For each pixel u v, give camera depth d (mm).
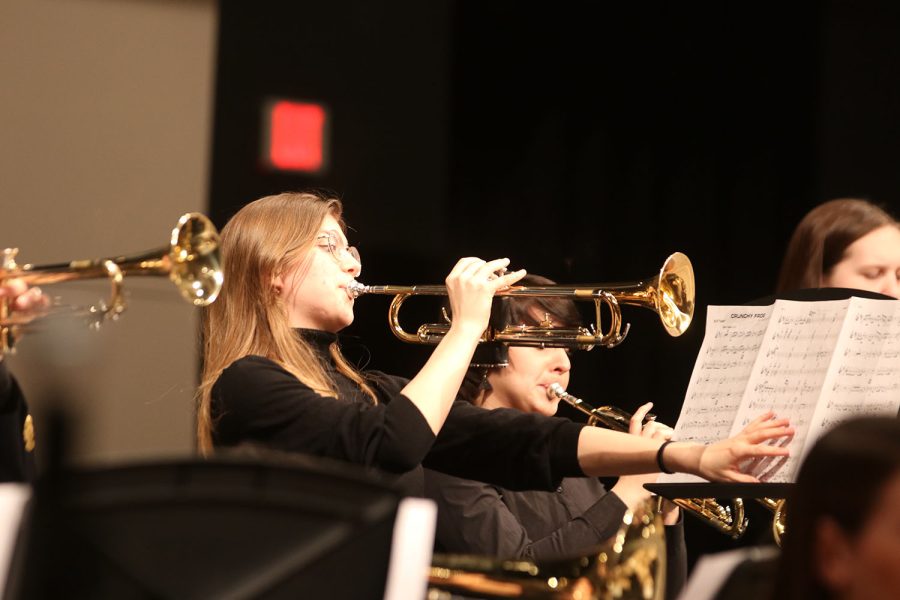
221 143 12836
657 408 13391
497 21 14039
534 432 7703
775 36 14469
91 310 6738
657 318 13500
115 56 12328
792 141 14398
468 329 7367
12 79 11867
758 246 14250
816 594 4277
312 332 7848
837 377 6668
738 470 6648
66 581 4016
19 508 4207
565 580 5496
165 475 4066
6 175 11758
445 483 8508
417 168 13656
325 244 7965
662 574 5453
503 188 13945
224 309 7883
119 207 12195
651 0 14352
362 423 6957
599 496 9414
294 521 4117
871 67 14531
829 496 4230
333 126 13336
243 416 7234
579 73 14227
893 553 4086
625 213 14180
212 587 4066
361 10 13570
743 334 6797
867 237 9859
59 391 11359
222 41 12930
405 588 4445
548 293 7734
